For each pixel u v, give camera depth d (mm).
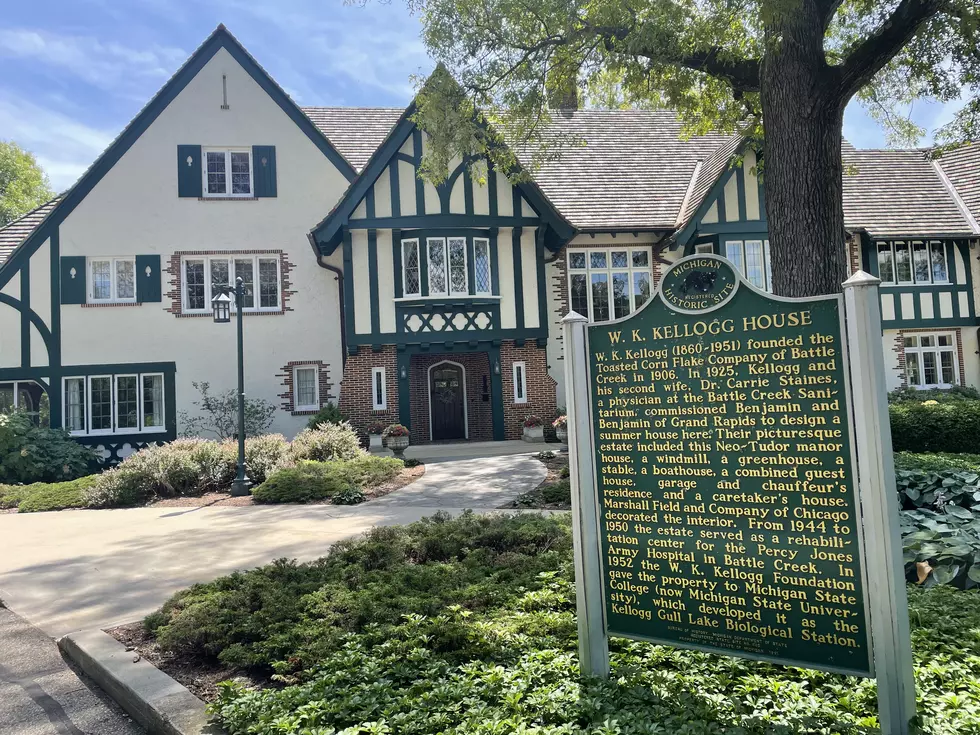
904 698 3049
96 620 5930
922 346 21922
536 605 5191
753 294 3500
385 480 13016
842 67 9602
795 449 3369
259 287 19375
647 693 3535
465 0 11445
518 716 3352
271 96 19562
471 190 18094
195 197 19047
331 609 5172
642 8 9945
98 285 18641
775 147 9820
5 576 7516
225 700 3871
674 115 24281
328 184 19688
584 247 20297
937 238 21219
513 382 18500
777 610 3402
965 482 7699
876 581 3102
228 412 18719
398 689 3855
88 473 17500
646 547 3773
